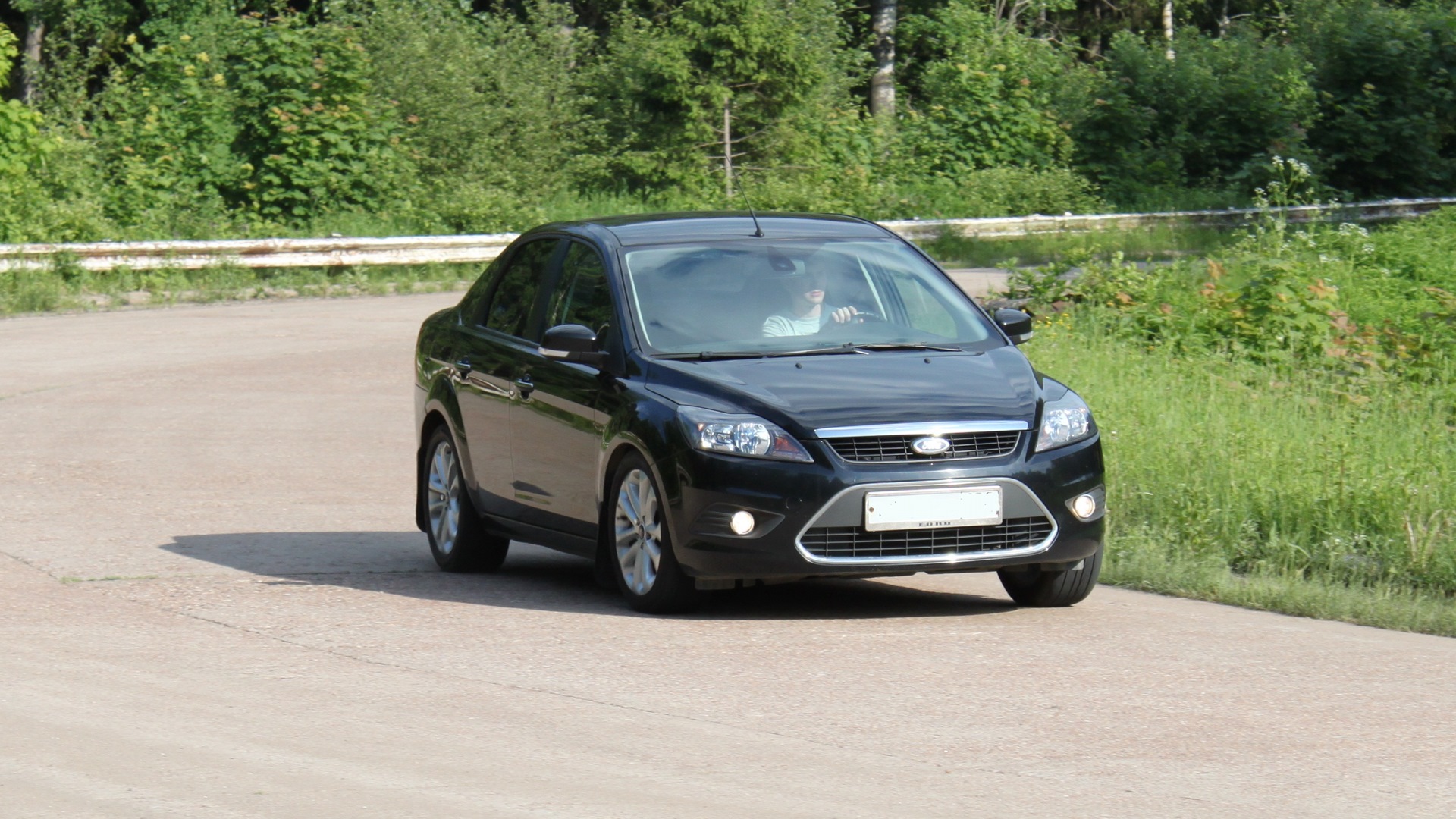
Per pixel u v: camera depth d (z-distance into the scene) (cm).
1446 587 2273
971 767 1388
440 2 10481
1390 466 2578
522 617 2069
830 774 1370
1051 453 2005
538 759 1415
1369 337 3950
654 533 2047
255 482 3250
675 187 9631
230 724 1534
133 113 8494
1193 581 2261
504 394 2347
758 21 9669
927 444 1956
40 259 6556
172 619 2039
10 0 12438
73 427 3897
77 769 1391
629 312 2181
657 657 1816
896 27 12781
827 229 2388
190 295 6669
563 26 11238
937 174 10319
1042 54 11694
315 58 8569
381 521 2897
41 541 2606
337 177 8225
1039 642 1905
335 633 1956
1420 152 11588
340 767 1392
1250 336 3962
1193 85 11362
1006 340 2244
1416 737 1491
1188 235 9100
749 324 2181
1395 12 11931
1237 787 1333
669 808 1278
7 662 1788
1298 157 11062
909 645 1881
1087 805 1284
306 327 5838
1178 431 2830
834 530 1939
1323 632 1981
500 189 8988
